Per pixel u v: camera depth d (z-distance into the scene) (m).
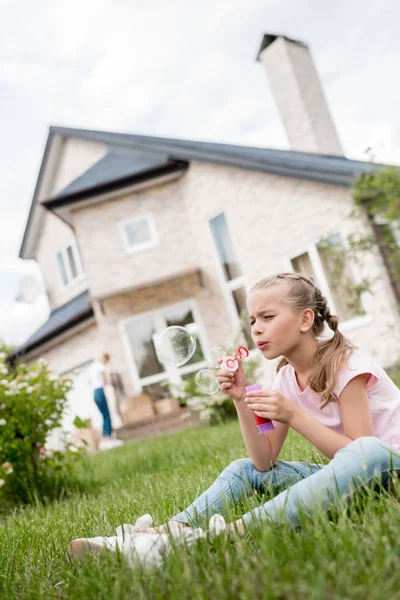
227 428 7.27
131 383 13.25
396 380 7.43
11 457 4.89
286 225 11.33
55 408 5.19
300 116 14.28
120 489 4.42
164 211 13.63
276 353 2.11
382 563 1.27
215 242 13.04
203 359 13.10
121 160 15.05
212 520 1.77
